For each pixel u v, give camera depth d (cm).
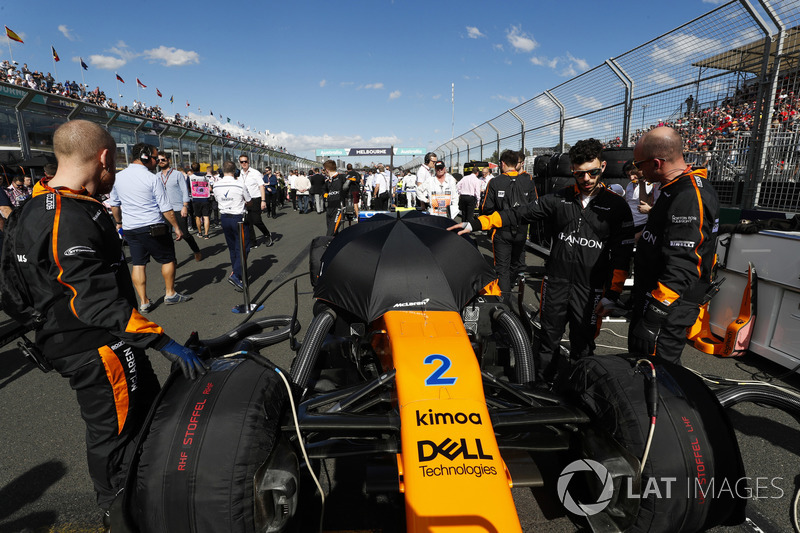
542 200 327
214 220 1692
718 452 186
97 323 184
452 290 262
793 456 281
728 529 225
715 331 456
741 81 596
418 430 182
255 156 2811
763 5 525
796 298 374
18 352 466
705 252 244
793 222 407
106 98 2378
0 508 244
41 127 1076
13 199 856
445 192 871
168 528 171
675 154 251
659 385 197
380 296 251
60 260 182
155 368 426
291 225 1580
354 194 1329
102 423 201
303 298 648
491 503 160
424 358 212
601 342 479
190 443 173
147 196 562
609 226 300
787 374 381
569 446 231
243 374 197
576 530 225
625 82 800
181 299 631
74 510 242
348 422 197
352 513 237
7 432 319
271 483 175
